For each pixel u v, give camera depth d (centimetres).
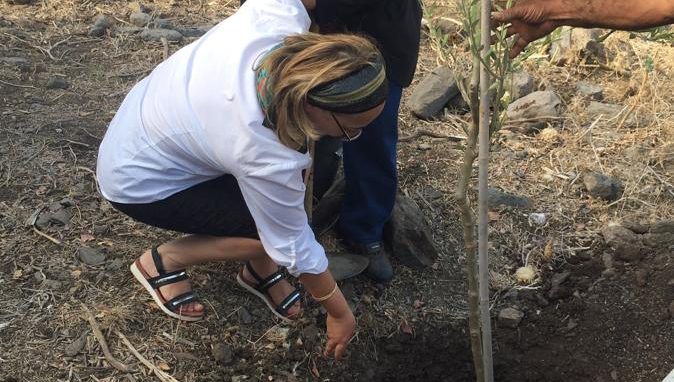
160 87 226
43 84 393
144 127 228
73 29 450
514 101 413
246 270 280
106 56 426
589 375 285
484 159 205
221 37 217
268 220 214
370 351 289
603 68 453
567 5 193
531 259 325
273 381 269
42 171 330
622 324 296
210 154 217
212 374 264
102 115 374
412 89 419
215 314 280
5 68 400
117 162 233
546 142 386
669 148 380
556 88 432
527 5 193
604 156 378
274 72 194
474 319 231
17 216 306
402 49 255
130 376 254
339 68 188
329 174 314
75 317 269
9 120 360
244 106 201
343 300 240
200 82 213
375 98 193
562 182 361
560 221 341
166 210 239
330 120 197
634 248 321
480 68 198
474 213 340
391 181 288
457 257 323
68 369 253
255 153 202
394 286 309
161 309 274
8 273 283
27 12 461
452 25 448
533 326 303
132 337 266
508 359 295
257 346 275
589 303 305
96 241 300
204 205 241
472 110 196
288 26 217
